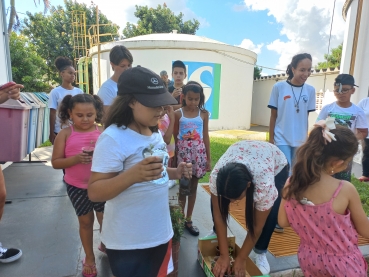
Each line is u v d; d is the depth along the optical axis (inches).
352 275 61.9
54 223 119.9
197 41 450.6
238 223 124.9
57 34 845.8
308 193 64.7
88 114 86.4
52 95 164.2
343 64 277.4
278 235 116.4
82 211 84.0
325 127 64.0
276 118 125.8
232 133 455.2
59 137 87.4
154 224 57.4
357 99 257.6
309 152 63.8
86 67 587.5
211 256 95.0
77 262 93.6
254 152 80.4
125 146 52.3
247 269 87.7
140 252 56.6
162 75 202.7
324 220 62.8
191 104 111.8
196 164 113.0
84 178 82.6
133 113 53.4
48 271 88.5
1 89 86.0
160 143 59.3
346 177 121.5
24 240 106.0
